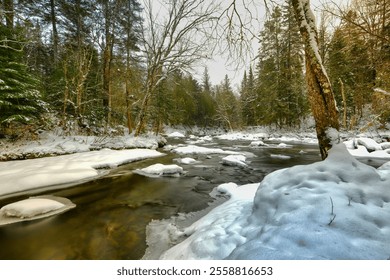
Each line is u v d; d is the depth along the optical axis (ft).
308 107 94.12
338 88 76.95
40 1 58.54
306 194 8.85
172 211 16.75
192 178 26.08
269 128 106.52
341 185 8.95
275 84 92.89
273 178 10.61
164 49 48.06
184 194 20.57
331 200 8.21
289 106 95.45
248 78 145.18
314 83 12.00
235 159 33.58
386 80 28.35
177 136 108.17
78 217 15.47
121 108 62.28
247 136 93.86
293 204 8.60
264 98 101.35
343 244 6.75
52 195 19.61
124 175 26.63
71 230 13.60
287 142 73.00
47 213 15.93
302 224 7.63
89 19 58.90
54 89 52.65
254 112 120.88
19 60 39.04
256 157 41.91
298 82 88.48
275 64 87.20
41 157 32.17
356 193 8.52
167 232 13.26
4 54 36.04
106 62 57.62
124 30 57.72
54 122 46.09
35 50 56.59
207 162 35.81
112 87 62.13
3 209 15.48
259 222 9.42
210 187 22.70
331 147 11.14
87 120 52.26
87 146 39.42
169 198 19.49
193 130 147.64
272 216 8.89
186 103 136.77
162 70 52.70
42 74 61.00
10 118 32.71
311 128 93.71
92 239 12.55
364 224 7.28
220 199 19.12
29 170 24.23
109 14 55.36
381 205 8.13
